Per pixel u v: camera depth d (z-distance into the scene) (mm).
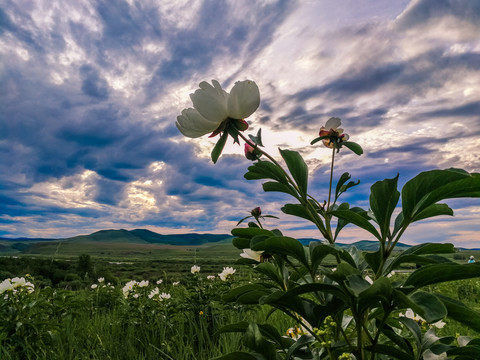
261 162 1328
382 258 1091
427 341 1194
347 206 1456
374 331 1425
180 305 4477
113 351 3434
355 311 1033
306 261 1132
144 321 4285
